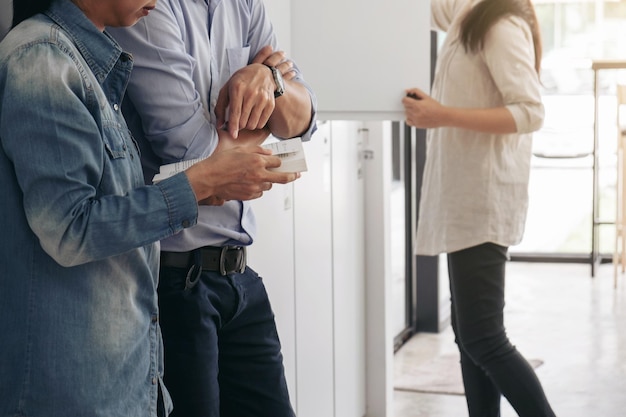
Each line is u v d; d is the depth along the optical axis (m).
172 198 1.52
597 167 7.11
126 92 1.80
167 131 1.79
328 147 3.42
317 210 3.31
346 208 3.64
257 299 2.05
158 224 1.50
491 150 3.05
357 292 3.81
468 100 3.03
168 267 1.88
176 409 1.92
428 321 5.69
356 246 3.78
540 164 7.83
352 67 2.81
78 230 1.43
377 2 2.78
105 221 1.45
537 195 7.87
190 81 1.80
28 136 1.41
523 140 3.14
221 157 1.60
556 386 4.57
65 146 1.42
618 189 6.81
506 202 3.10
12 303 1.47
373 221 3.89
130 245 1.48
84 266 1.50
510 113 2.92
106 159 1.51
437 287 5.64
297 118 2.03
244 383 2.08
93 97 1.49
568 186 7.82
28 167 1.41
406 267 5.64
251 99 1.84
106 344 1.52
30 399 1.47
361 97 2.82
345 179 3.62
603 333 5.57
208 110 1.92
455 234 3.09
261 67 1.90
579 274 7.30
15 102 1.42
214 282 1.93
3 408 1.48
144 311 1.60
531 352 5.19
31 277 1.47
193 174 1.57
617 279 7.00
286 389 2.14
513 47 2.95
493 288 3.11
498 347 3.11
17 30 1.48
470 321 3.11
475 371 3.30
